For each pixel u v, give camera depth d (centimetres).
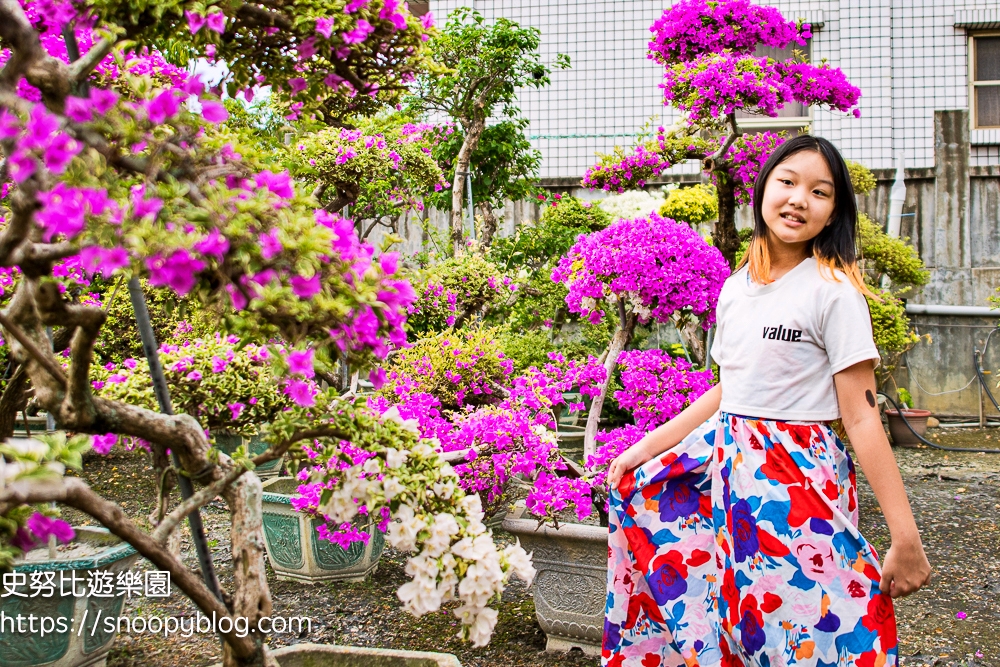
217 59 178
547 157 896
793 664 171
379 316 139
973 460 646
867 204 810
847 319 174
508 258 704
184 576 150
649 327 367
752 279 190
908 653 300
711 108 481
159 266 122
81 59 139
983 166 789
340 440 169
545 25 898
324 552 362
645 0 884
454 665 204
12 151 123
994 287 779
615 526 212
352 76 186
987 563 399
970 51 852
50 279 146
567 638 291
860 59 854
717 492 191
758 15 511
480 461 285
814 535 172
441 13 909
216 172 137
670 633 206
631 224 326
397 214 610
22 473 122
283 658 210
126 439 330
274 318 135
